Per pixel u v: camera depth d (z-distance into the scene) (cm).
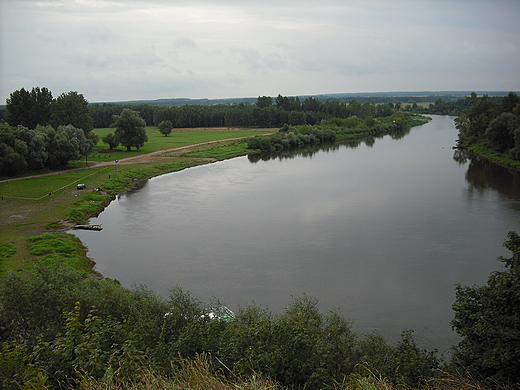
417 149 13075
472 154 11650
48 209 6016
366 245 4691
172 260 4338
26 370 1111
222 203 6650
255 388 1016
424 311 3262
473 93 15812
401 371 1535
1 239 4753
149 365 1189
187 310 1888
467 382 1345
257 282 3794
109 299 2058
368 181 8194
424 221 5516
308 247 4666
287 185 7962
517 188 7306
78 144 9425
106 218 5912
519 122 9825
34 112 12150
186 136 17425
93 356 1168
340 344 1984
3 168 8138
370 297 3491
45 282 2184
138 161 10569
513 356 1473
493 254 4359
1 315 2042
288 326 1503
